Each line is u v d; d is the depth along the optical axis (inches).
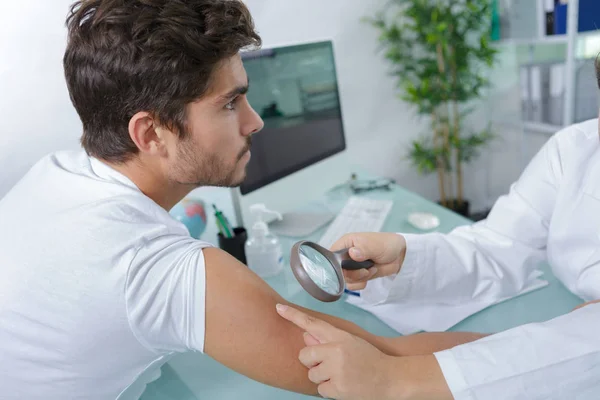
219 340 21.6
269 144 49.8
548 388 22.7
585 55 75.2
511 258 37.9
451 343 26.8
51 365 21.6
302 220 54.6
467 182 110.2
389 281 35.5
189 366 32.4
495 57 95.9
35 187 25.5
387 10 86.3
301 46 53.2
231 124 23.9
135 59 21.1
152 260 21.2
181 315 21.2
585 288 33.9
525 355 23.1
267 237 43.9
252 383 30.3
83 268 20.8
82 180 24.0
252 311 21.7
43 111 51.4
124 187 23.0
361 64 87.2
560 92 83.9
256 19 72.5
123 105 22.2
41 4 48.8
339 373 21.4
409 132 97.2
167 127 22.5
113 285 20.4
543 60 86.0
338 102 60.4
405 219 52.5
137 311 20.5
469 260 36.4
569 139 37.6
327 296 23.0
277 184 68.1
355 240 33.7
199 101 22.3
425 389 22.1
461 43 90.1
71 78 23.1
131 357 22.1
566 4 76.7
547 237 38.5
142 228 21.9
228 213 57.8
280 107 50.9
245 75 23.9
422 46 92.4
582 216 34.2
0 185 50.8
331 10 80.4
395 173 98.8
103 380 22.5
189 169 24.0
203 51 21.3
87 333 20.8
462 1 90.8
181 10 21.1
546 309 34.8
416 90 89.6
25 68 49.4
